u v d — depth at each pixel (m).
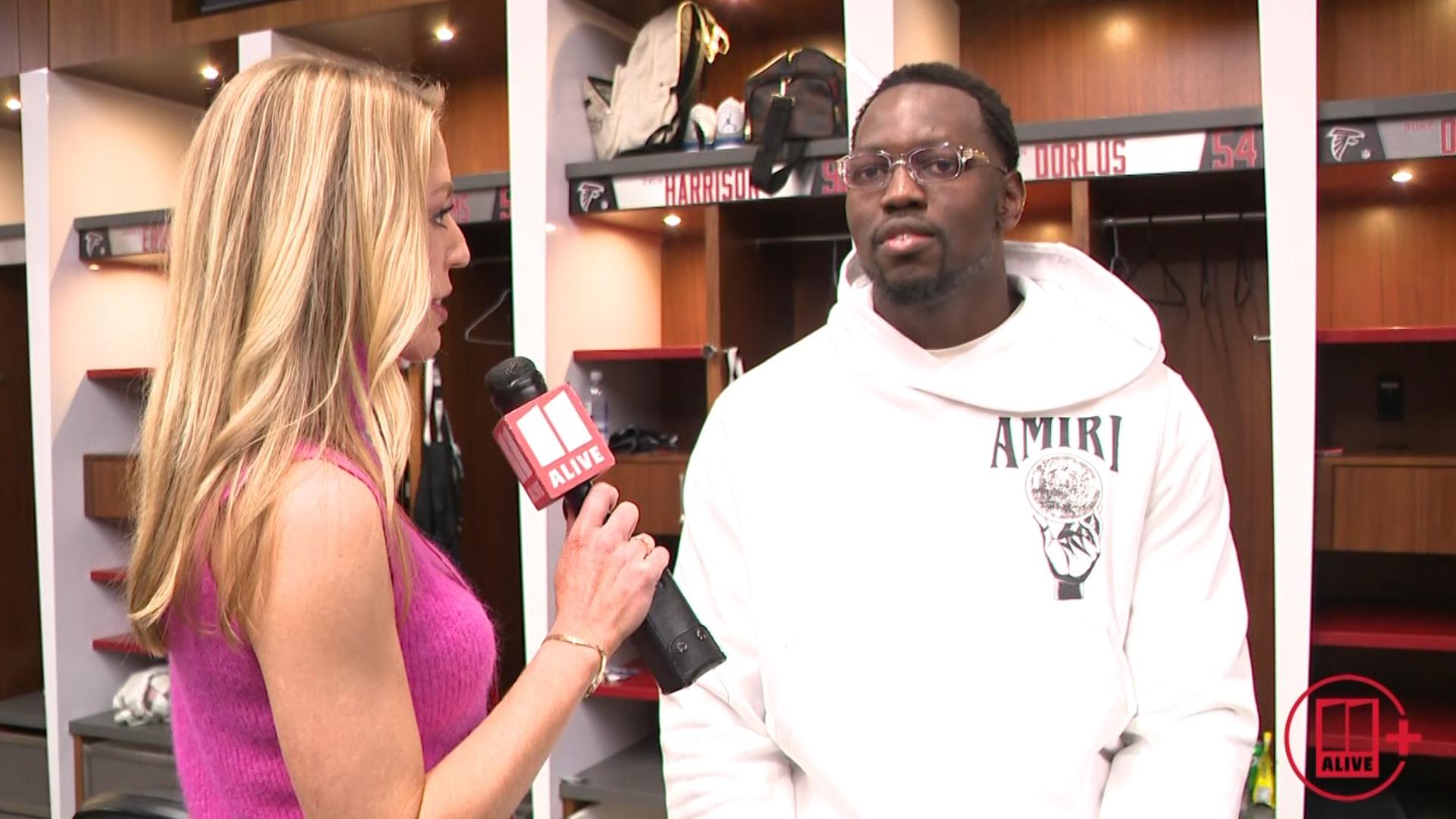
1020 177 1.41
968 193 1.28
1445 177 2.64
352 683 0.80
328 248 0.86
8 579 4.44
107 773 3.78
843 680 1.26
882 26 2.57
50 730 3.83
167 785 3.67
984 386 1.33
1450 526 2.43
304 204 0.85
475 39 3.48
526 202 3.00
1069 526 1.29
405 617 0.88
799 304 3.45
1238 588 1.32
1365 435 2.96
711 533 1.38
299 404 0.83
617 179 3.01
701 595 1.37
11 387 4.51
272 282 0.84
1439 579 2.90
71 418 3.88
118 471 3.82
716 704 1.33
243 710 0.85
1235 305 3.05
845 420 1.36
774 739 1.31
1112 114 3.04
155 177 4.13
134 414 4.09
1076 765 1.21
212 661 0.85
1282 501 2.29
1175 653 1.26
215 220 0.86
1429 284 2.87
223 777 0.87
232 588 0.79
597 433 1.04
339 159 0.87
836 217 3.15
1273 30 2.28
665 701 1.36
